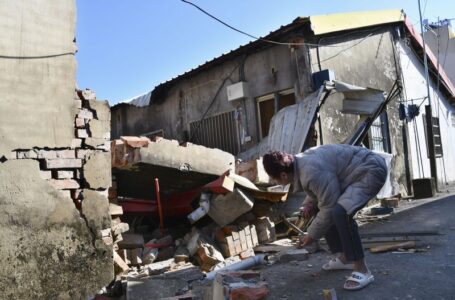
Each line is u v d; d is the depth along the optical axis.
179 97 12.16
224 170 6.64
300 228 6.70
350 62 10.60
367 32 11.48
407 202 10.63
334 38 10.12
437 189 12.77
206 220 6.41
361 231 6.73
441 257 4.60
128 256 5.45
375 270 4.26
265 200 6.46
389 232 6.39
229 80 10.80
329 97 9.49
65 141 4.23
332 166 3.72
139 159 5.45
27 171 3.90
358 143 8.89
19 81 3.94
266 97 10.07
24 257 3.79
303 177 3.65
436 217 7.58
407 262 4.49
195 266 5.18
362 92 8.73
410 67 13.96
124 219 6.77
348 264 4.33
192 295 3.90
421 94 14.71
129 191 6.80
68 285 4.06
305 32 9.34
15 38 3.96
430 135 13.05
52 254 3.99
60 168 4.18
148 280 4.43
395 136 12.11
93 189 4.39
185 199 6.50
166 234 6.29
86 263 4.21
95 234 4.33
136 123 13.72
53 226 4.02
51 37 4.23
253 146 9.57
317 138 8.85
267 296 3.76
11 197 3.77
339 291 3.74
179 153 5.98
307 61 9.16
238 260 5.39
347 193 3.65
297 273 4.45
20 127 3.91
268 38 9.58
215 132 11.12
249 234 6.00
